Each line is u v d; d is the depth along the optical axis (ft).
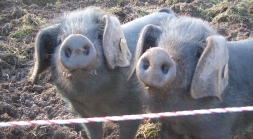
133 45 8.32
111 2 13.15
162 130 7.63
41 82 9.60
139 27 8.84
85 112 7.93
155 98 6.61
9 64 10.00
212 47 6.38
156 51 6.20
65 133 8.26
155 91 6.44
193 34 6.77
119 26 7.16
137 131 8.38
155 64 6.16
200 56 6.55
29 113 8.75
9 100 9.01
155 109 6.81
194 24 6.93
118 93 7.64
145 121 8.80
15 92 9.25
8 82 9.57
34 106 8.91
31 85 9.46
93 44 6.93
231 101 7.27
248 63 7.66
